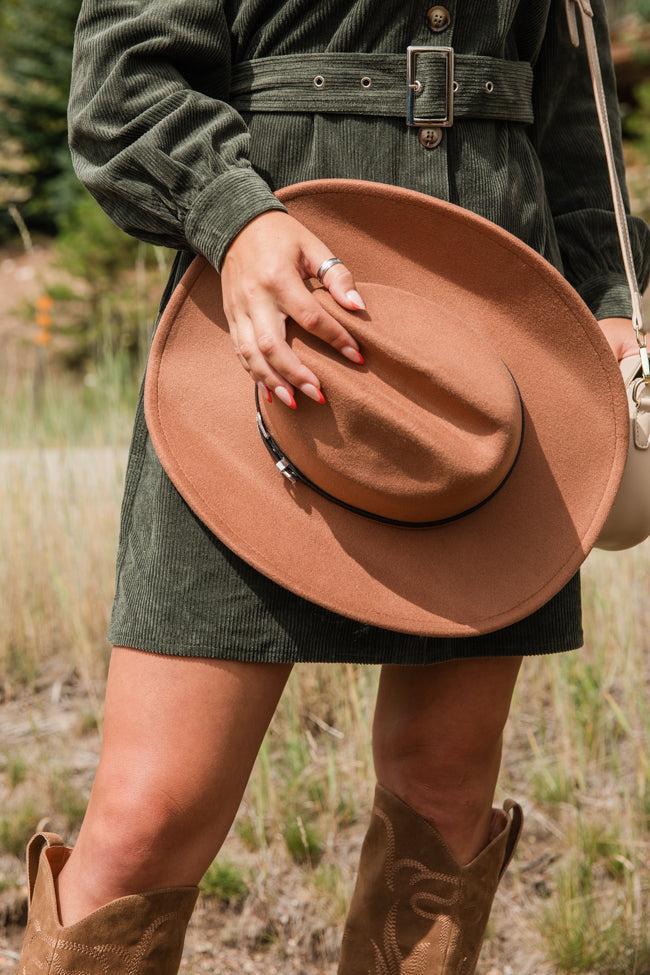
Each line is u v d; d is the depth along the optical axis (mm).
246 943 1905
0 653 2770
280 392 1013
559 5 1349
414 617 1076
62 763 2336
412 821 1285
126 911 1057
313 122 1140
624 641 2602
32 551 2955
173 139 1073
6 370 8008
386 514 1079
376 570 1086
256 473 1098
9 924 1895
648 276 1498
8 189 12766
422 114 1137
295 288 993
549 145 1417
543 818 2178
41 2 11930
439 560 1104
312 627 1104
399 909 1299
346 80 1130
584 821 2143
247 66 1165
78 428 3875
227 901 1965
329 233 1103
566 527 1137
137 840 1049
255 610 1090
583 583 2877
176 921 1095
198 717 1078
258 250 1012
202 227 1053
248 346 1016
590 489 1146
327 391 1011
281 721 2471
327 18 1128
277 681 1128
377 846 1323
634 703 2432
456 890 1288
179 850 1075
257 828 2105
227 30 1150
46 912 1080
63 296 8320
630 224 1435
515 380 1139
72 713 2590
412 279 1125
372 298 1051
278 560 1069
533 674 2672
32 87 12430
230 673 1090
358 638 1124
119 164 1087
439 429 1025
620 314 1372
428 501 1049
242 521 1079
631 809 2143
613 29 11938
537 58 1369
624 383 1223
